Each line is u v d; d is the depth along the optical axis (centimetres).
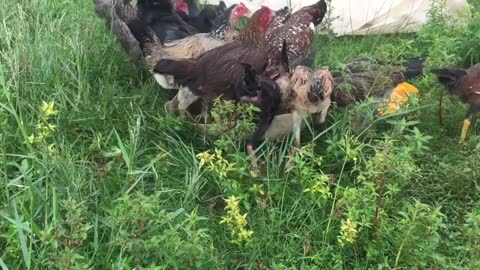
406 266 128
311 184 140
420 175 150
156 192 133
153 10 197
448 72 164
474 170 149
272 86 150
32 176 141
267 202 143
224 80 159
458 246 134
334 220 138
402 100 164
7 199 131
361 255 135
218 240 137
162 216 125
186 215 130
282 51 161
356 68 176
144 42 183
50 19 208
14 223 120
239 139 152
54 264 117
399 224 131
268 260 133
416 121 157
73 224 121
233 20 198
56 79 171
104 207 135
